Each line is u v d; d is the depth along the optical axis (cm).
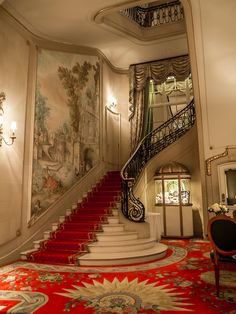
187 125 928
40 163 680
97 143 914
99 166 916
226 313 314
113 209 703
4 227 558
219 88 691
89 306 339
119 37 864
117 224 655
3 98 575
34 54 698
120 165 1045
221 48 697
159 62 1038
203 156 688
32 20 671
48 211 690
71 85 818
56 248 607
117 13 802
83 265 530
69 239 637
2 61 580
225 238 383
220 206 446
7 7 602
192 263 535
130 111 1072
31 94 672
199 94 708
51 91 742
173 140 923
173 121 930
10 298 368
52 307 338
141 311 322
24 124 639
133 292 384
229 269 380
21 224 608
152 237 672
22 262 562
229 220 390
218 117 684
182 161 884
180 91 1076
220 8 702
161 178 852
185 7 727
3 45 587
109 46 924
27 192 634
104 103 980
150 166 900
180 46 951
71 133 799
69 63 823
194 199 861
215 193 664
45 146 701
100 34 823
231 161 657
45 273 482
